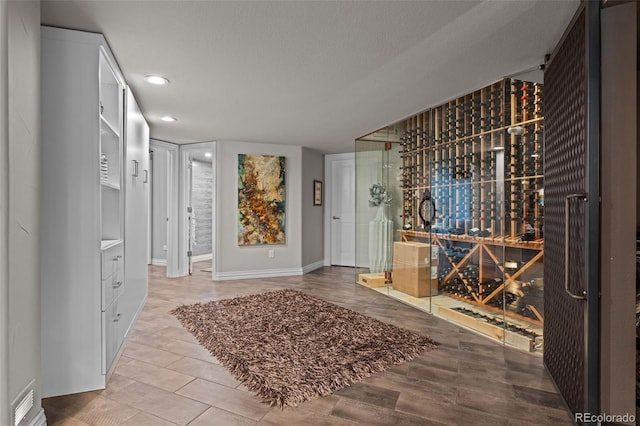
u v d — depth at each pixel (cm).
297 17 197
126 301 280
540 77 273
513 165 294
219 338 286
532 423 175
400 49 236
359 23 203
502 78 289
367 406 190
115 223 258
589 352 149
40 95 185
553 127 208
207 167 802
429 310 368
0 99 138
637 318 163
